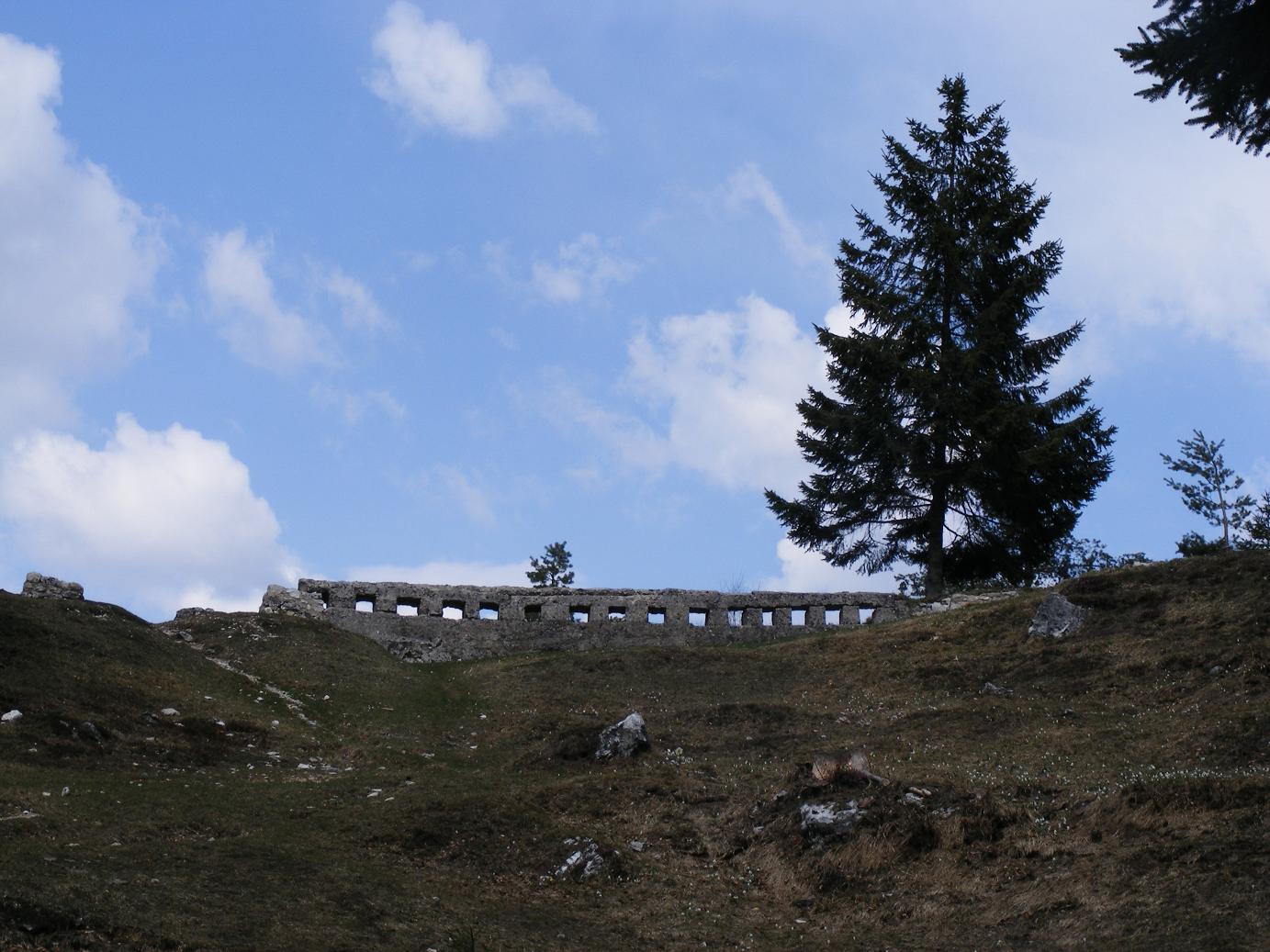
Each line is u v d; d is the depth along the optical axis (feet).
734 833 84.48
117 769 88.99
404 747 102.99
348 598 145.69
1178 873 69.21
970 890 73.67
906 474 169.89
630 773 93.66
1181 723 97.30
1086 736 97.35
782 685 124.06
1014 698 109.19
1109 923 66.49
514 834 82.17
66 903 61.36
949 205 177.47
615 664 130.52
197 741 98.07
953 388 169.48
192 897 65.87
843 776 86.69
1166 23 71.26
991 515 170.30
